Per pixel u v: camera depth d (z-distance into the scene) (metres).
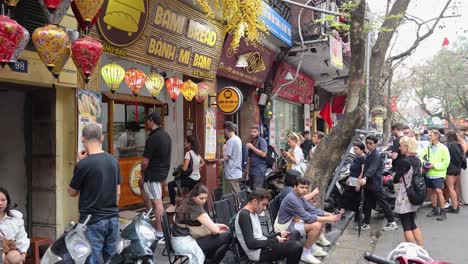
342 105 18.42
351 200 8.01
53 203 4.99
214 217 5.68
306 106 16.62
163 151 5.77
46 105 5.00
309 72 15.13
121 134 7.92
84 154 5.03
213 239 4.59
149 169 5.79
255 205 4.72
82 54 3.78
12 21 3.18
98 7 3.84
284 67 12.29
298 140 8.61
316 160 6.25
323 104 20.05
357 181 7.84
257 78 10.93
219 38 8.21
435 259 6.05
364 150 7.89
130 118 8.18
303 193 5.40
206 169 8.61
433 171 8.74
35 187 5.07
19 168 5.08
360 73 5.90
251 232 4.60
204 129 8.57
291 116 15.23
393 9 6.93
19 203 5.09
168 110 9.02
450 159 9.38
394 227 7.80
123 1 5.52
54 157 4.97
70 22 4.88
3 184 5.08
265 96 11.62
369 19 10.34
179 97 8.93
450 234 7.48
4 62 3.23
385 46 7.25
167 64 6.91
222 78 9.88
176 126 8.95
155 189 5.78
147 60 6.39
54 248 3.40
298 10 11.67
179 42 7.05
